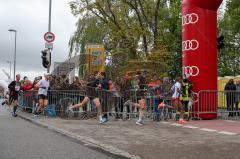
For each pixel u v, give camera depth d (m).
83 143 11.46
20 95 24.75
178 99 17.06
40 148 10.53
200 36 17.92
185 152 9.60
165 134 12.91
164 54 29.19
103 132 13.45
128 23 31.48
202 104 17.84
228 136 12.35
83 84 19.23
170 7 34.47
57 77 20.42
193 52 18.00
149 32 30.80
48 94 19.64
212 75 18.08
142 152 9.66
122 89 17.72
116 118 17.81
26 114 21.34
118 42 30.72
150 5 31.08
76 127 14.86
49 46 22.97
